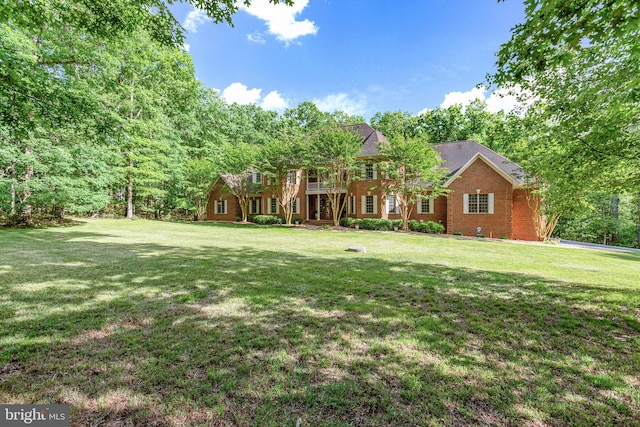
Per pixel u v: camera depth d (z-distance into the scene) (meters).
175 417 2.11
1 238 11.27
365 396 2.39
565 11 3.21
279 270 6.95
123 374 2.61
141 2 6.67
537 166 6.77
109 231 15.81
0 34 9.47
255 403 2.28
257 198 30.17
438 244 13.69
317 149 21.44
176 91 24.97
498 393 2.47
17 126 6.63
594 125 5.29
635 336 3.64
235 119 42.62
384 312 4.31
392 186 20.61
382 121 39.03
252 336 3.44
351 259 8.77
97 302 4.43
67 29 11.48
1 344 3.06
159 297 4.75
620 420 2.19
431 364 2.91
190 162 29.89
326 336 3.49
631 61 4.43
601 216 23.27
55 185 15.84
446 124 33.81
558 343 3.42
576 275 7.19
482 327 3.84
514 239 19.62
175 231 17.30
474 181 19.77
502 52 4.05
